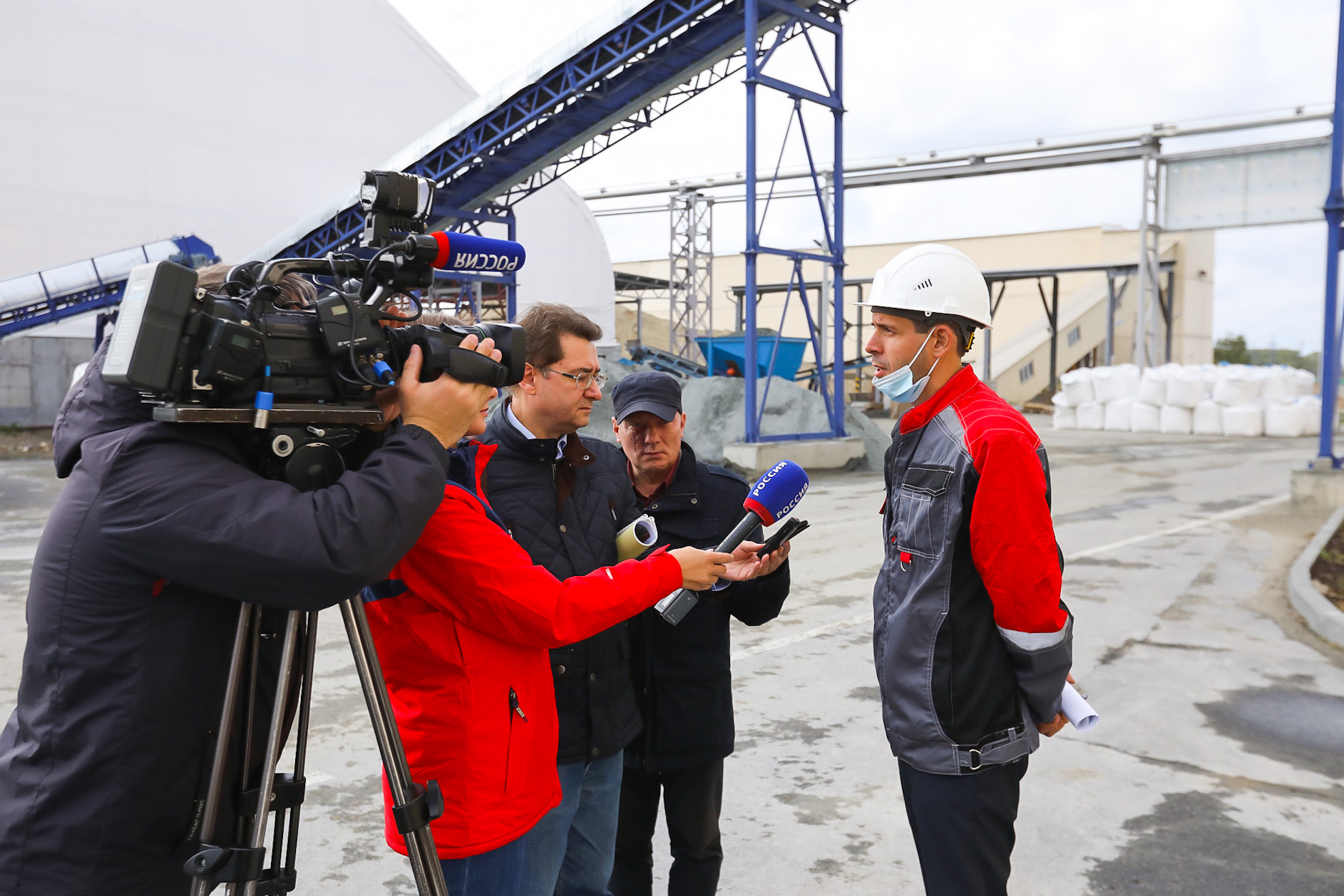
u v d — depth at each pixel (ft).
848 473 53.06
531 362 6.18
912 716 6.01
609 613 5.11
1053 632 5.71
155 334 3.60
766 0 45.80
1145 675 15.78
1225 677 15.66
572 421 6.28
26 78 76.84
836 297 53.88
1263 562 25.62
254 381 3.92
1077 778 11.67
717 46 49.44
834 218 52.85
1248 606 20.68
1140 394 94.68
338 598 3.86
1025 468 5.63
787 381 56.85
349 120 96.53
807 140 50.88
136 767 3.83
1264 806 10.86
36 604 3.88
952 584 5.92
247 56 88.94
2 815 3.85
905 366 6.25
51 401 79.30
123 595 3.81
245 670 4.18
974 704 5.85
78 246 80.07
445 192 60.34
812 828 10.39
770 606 7.49
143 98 83.05
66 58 78.79
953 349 6.26
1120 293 134.82
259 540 3.67
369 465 4.05
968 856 5.89
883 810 10.82
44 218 78.28
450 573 4.78
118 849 3.84
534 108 50.93
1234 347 221.87
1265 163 91.50
